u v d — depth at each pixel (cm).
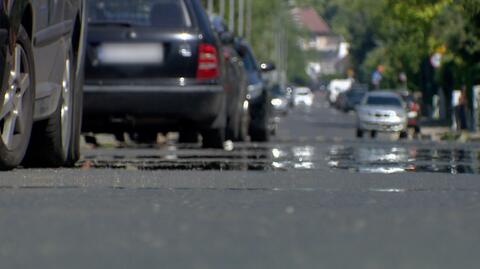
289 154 2886
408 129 9069
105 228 1111
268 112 4947
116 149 3178
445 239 1009
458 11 8156
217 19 3925
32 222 1156
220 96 3002
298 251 942
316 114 17112
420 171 2181
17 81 1870
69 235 1060
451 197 1527
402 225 1105
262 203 1432
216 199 1487
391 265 855
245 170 2155
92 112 2986
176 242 1005
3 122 1866
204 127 3048
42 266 880
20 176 1855
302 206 1394
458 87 10500
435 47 8988
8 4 1767
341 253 926
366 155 2838
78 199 1455
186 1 3009
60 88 2159
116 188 1652
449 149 3197
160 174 1970
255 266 862
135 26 2978
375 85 18975
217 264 875
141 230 1093
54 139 2156
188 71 2961
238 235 1048
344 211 1258
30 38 1923
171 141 4809
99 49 2969
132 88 2955
